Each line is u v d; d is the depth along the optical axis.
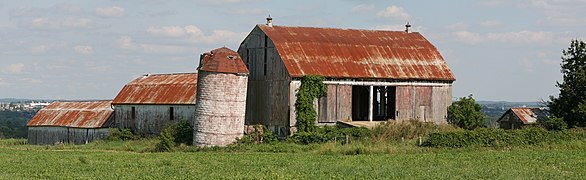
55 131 84.69
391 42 73.19
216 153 56.06
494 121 81.62
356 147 53.75
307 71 64.31
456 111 70.62
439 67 71.56
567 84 73.44
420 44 74.38
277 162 45.69
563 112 73.00
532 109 77.62
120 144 72.50
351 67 66.81
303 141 61.69
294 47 66.81
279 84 65.12
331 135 61.41
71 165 45.03
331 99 65.19
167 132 62.50
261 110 67.12
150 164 45.16
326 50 68.00
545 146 56.00
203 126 62.25
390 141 59.97
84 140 81.19
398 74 68.25
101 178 36.84
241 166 43.16
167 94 77.19
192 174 38.47
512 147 55.41
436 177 36.31
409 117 68.81
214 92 62.06
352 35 72.81
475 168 40.88
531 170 39.84
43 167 43.69
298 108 63.84
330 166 42.38
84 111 84.56
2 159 50.88
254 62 68.50
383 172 38.59
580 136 59.84
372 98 67.38
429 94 70.12
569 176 37.06
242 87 63.06
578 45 73.75
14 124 177.88
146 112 78.00
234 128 62.44
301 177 36.62
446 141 55.47
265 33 67.44
